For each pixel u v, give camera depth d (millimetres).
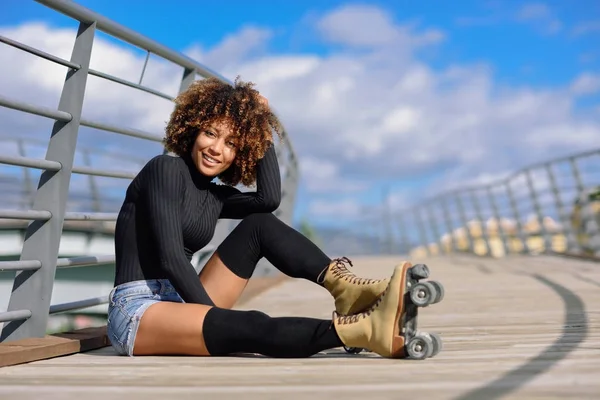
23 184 8336
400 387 1578
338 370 1867
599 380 1591
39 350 2186
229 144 2355
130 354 2254
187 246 2393
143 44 2928
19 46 2250
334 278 2205
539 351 2145
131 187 2340
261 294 5484
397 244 15375
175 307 2203
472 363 1924
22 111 2330
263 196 2492
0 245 6684
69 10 2438
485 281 6527
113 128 2807
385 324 1999
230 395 1530
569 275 7105
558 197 10469
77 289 7555
